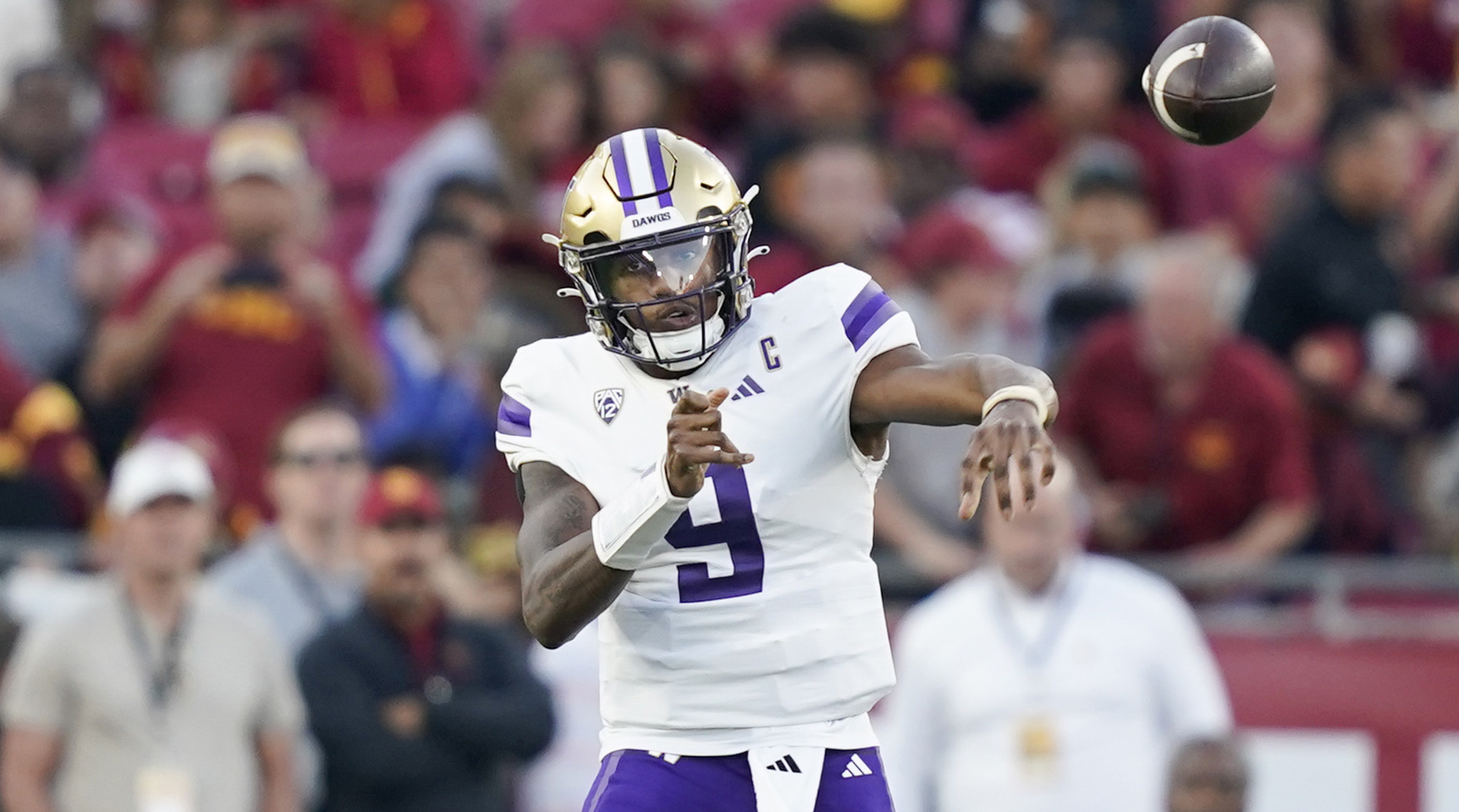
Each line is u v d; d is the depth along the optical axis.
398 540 25.72
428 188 33.94
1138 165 38.09
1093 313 32.97
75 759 25.16
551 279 33.31
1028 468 12.50
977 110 42.25
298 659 26.16
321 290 30.41
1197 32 14.34
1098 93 38.53
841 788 14.51
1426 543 31.77
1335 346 32.03
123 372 30.12
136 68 40.53
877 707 28.44
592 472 14.55
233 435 29.95
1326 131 35.22
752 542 14.37
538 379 14.82
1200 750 24.45
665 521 13.25
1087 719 25.83
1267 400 29.92
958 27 43.12
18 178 32.78
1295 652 28.31
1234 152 38.41
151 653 25.31
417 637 26.16
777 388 14.43
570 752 28.09
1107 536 29.78
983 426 12.84
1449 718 28.00
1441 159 39.56
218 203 31.30
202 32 40.59
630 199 14.05
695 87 39.97
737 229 14.27
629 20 42.31
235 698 25.53
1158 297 29.83
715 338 14.36
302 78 40.28
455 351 31.34
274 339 30.17
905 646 26.56
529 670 26.64
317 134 39.22
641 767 14.53
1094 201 33.78
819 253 32.09
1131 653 25.98
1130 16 41.12
